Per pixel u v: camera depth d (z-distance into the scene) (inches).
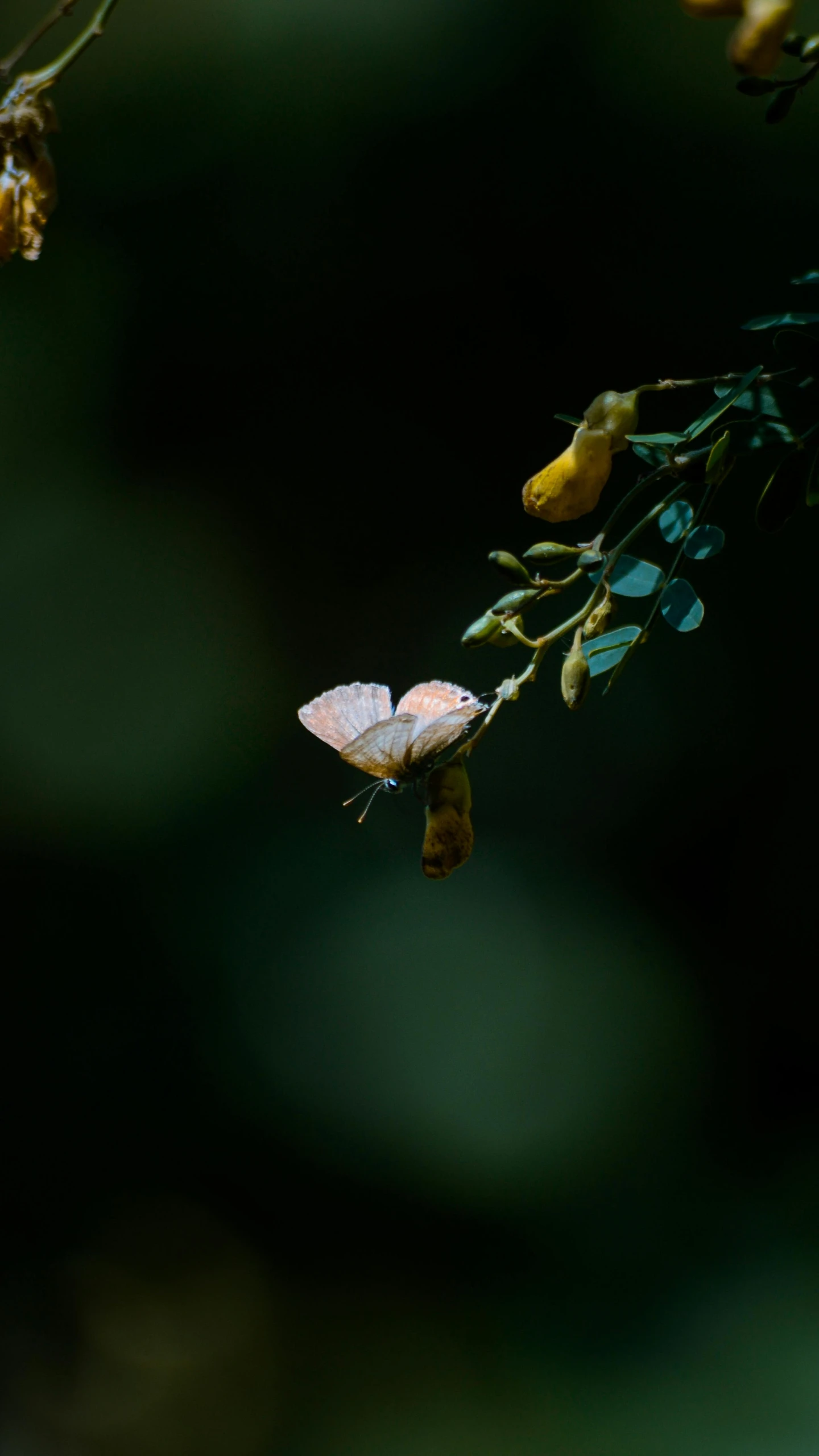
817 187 87.4
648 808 95.3
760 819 94.3
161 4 91.7
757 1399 75.4
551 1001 94.7
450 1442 78.0
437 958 95.7
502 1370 83.0
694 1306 83.8
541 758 95.4
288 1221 95.7
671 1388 77.7
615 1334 83.6
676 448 36.1
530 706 95.2
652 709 93.7
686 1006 95.4
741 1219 89.4
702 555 35.9
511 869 96.2
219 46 91.8
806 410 35.8
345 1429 82.3
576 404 94.0
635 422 35.8
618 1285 87.2
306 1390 87.4
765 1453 71.7
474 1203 93.2
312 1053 96.2
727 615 91.0
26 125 36.3
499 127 91.0
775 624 90.6
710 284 90.1
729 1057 95.2
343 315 96.3
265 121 92.8
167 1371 90.0
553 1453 75.4
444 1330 87.6
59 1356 93.0
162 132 93.5
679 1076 94.5
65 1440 89.7
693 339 91.0
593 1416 76.9
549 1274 89.4
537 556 35.9
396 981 95.8
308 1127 96.2
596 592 35.9
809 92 86.4
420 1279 91.5
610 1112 93.5
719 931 96.3
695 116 88.3
